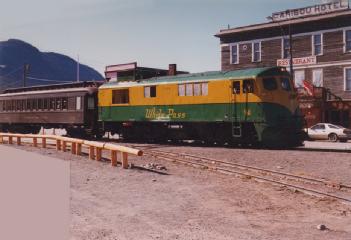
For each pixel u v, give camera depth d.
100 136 27.00
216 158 15.25
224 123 19.56
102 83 27.41
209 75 19.88
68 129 27.66
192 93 20.33
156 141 23.36
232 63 38.03
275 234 5.74
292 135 18.34
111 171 12.17
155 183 10.29
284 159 14.60
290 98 18.52
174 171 12.48
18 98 32.03
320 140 28.52
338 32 31.98
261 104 17.92
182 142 22.92
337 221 6.65
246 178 11.05
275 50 35.28
